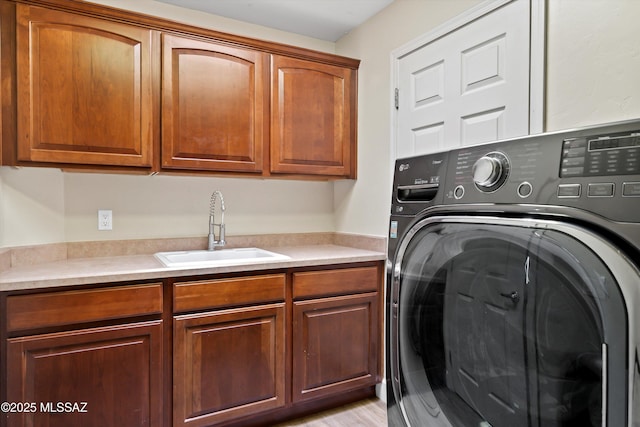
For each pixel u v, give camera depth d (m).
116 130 1.91
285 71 2.37
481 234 0.85
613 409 0.61
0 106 1.70
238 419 1.92
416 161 1.09
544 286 0.72
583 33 1.39
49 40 1.78
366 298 2.29
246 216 2.62
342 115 2.58
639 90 1.24
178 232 2.40
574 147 0.71
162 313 1.74
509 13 1.65
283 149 2.37
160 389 1.72
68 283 1.54
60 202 2.06
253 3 2.35
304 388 2.08
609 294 0.61
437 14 2.03
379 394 2.35
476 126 1.80
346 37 2.78
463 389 0.91
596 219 0.65
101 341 1.61
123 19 1.92
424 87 2.11
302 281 2.09
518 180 0.78
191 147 2.09
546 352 0.72
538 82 1.53
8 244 1.79
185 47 2.07
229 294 1.88
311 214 2.86
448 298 0.95
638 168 0.61
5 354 1.46
